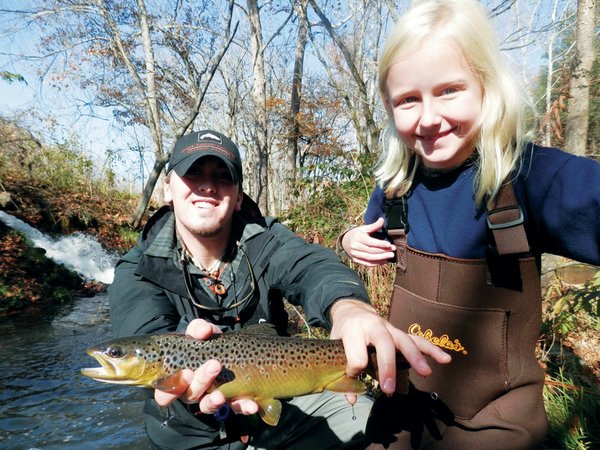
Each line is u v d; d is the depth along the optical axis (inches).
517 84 24.3
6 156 207.6
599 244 21.6
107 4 192.1
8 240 143.2
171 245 32.4
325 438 35.0
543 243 24.2
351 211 76.0
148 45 202.1
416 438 26.1
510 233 23.6
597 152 119.8
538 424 24.3
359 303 24.3
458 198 26.0
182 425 31.3
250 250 33.2
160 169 206.7
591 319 51.8
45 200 187.8
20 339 85.7
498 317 24.9
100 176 247.6
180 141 33.3
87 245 175.2
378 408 28.2
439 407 26.0
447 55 23.6
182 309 32.8
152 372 25.3
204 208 31.3
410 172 28.6
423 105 24.7
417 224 27.9
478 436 24.9
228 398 25.7
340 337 22.2
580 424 36.1
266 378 25.5
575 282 57.7
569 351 48.7
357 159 84.4
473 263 25.4
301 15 183.2
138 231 206.2
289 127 261.3
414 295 27.6
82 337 87.5
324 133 265.0
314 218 81.4
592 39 102.3
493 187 23.9
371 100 180.5
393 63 25.1
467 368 25.5
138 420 49.6
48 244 160.6
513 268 24.6
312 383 25.4
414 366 20.5
